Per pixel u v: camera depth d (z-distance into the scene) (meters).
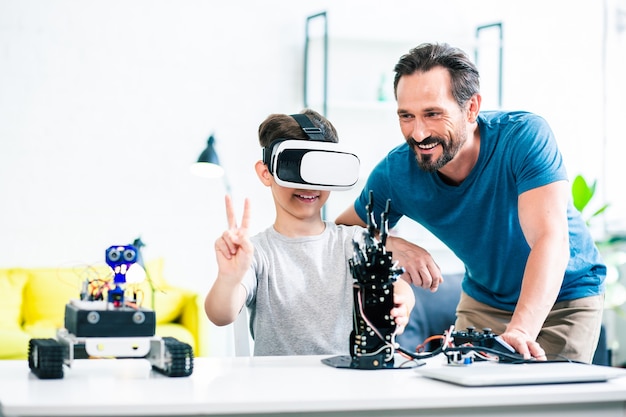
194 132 4.61
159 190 4.56
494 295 2.03
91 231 4.45
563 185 1.76
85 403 0.97
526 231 1.75
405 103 1.67
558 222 1.70
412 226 4.82
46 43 4.38
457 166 1.86
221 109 4.64
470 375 1.16
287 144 1.52
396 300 1.37
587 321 1.94
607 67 5.13
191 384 1.14
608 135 5.11
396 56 4.86
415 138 1.68
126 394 1.05
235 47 4.66
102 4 4.46
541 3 5.11
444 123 1.66
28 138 4.36
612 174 5.08
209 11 4.62
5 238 4.33
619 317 4.91
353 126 4.79
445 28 4.98
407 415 1.06
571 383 1.19
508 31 5.07
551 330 1.92
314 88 4.75
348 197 4.76
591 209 5.04
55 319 4.10
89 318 1.21
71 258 4.41
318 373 1.27
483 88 5.00
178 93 4.58
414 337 2.82
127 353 1.22
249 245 1.44
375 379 1.21
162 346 1.22
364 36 4.70
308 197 1.69
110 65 4.47
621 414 1.15
